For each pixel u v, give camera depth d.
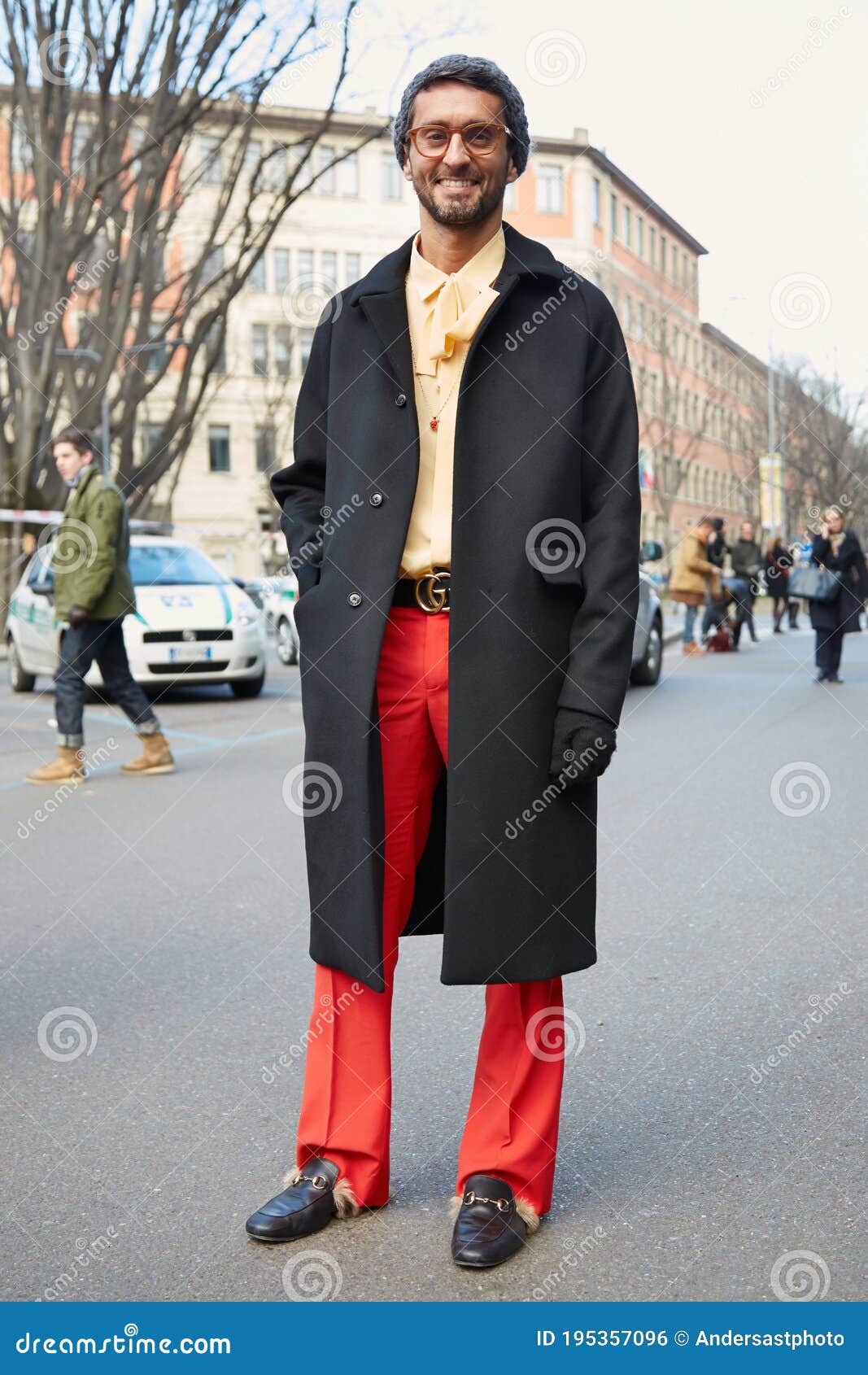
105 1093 3.54
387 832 2.77
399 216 51.03
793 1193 2.87
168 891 5.74
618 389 2.76
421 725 2.75
